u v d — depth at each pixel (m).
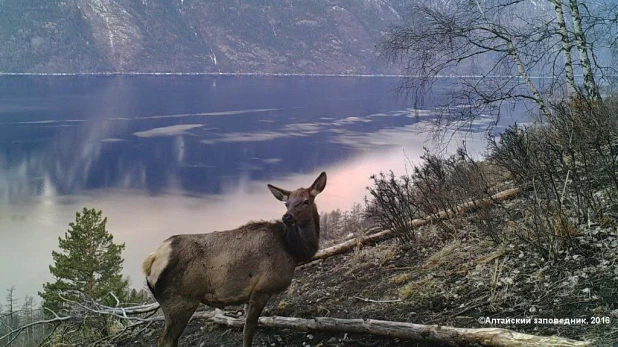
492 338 3.98
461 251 5.97
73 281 16.53
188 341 5.75
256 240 4.82
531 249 5.23
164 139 84.50
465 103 9.18
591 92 8.16
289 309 5.89
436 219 7.02
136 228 42.50
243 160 66.38
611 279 4.43
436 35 9.06
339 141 72.94
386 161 54.38
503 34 8.97
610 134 6.48
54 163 69.81
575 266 4.79
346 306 5.64
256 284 4.74
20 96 152.88
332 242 8.55
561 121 7.27
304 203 4.88
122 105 132.25
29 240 43.03
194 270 4.66
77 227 16.97
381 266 6.47
